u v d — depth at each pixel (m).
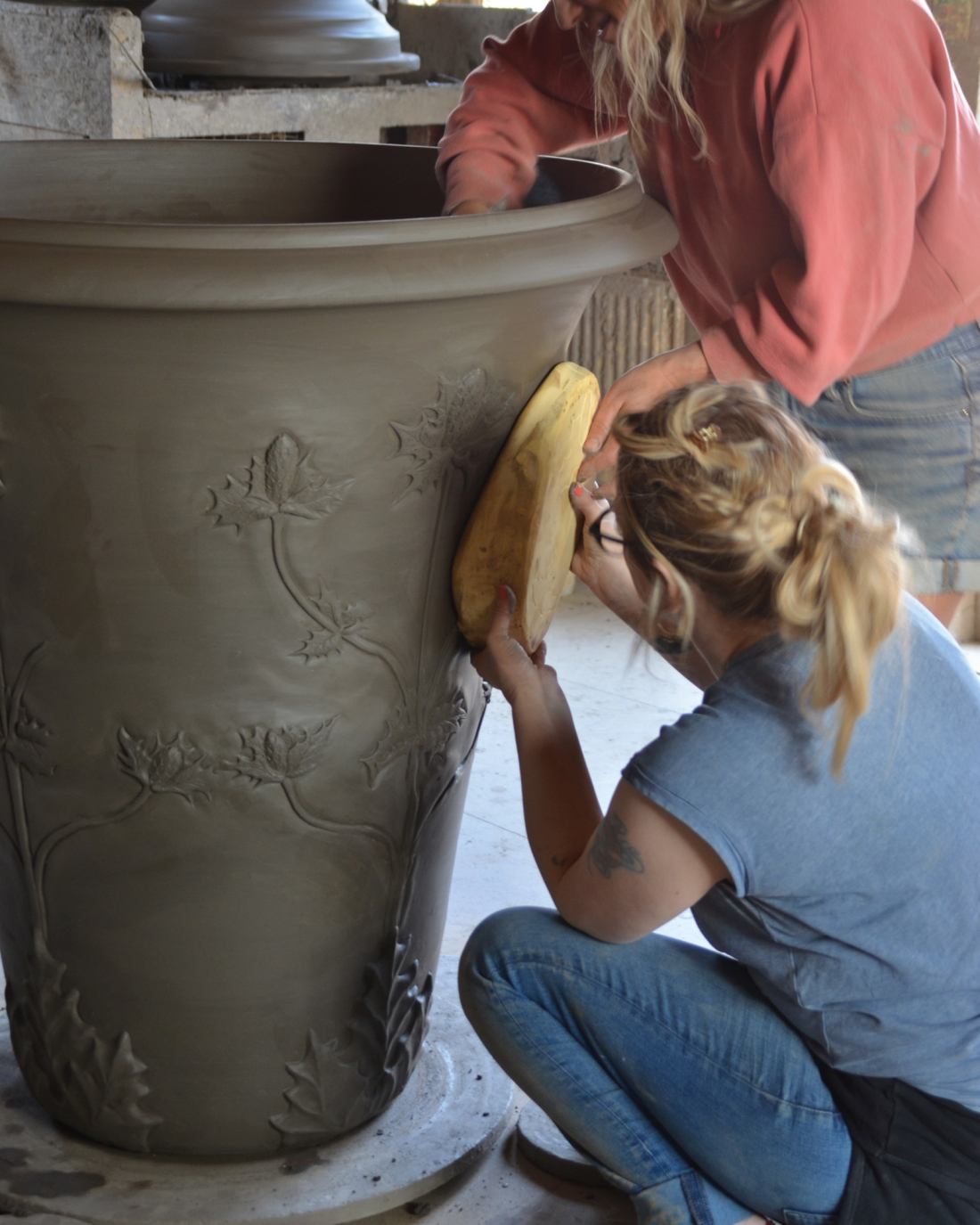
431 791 1.41
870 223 1.36
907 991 1.10
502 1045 1.28
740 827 1.05
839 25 1.33
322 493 1.17
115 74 2.44
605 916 1.16
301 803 1.30
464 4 3.27
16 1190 1.40
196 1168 1.45
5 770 1.32
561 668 2.79
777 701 1.06
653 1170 1.24
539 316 1.23
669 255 1.73
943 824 1.06
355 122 2.80
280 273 1.02
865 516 1.05
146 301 1.00
